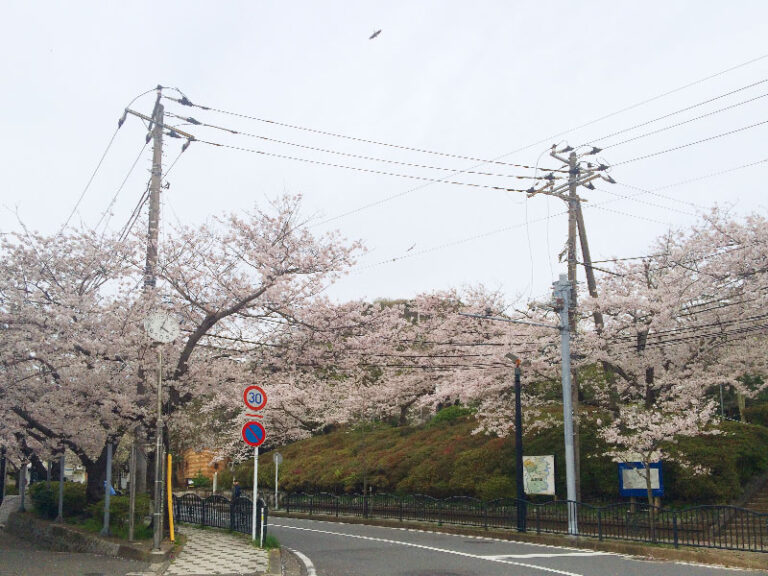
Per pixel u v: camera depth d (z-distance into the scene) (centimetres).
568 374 1970
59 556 1549
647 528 1820
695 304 2195
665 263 2256
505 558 1448
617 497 2228
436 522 2356
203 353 1859
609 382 2406
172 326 1492
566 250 2238
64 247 1712
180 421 1834
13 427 1800
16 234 1678
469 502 2288
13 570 1280
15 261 1656
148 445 1698
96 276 1764
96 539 1638
